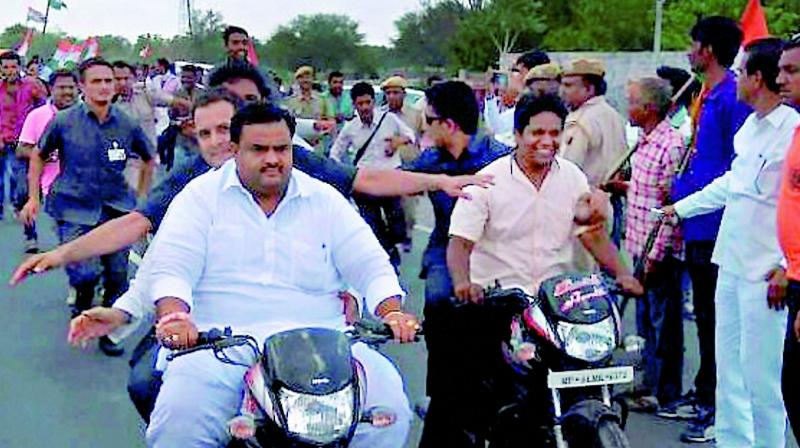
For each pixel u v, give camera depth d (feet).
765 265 17.88
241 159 13.94
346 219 14.40
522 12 167.32
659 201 21.88
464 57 169.48
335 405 12.00
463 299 15.57
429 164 18.94
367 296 14.20
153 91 47.88
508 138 31.65
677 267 22.08
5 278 36.11
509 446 15.70
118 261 28.14
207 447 13.39
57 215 28.35
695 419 21.48
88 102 28.37
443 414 17.04
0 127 48.06
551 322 14.61
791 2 118.01
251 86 19.19
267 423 12.25
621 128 24.86
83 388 24.90
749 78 17.75
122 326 15.05
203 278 14.15
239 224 14.07
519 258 16.74
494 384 16.29
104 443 21.70
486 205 16.58
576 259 17.67
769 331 18.03
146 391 15.03
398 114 38.50
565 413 14.46
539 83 25.40
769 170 17.65
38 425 22.62
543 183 16.65
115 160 28.45
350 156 38.86
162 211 16.08
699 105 21.75
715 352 20.17
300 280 14.19
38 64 77.56
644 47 160.56
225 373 13.35
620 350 14.85
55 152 30.42
